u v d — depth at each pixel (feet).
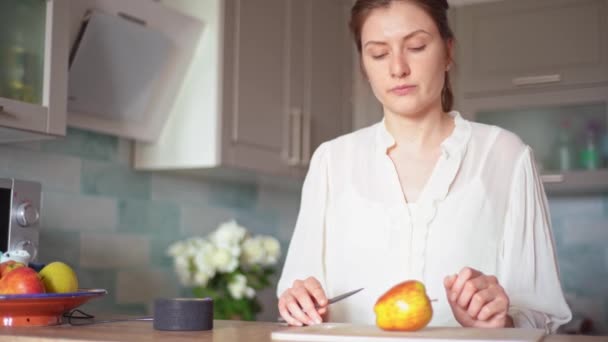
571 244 11.27
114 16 6.43
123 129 7.29
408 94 4.22
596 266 11.09
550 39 10.23
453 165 4.43
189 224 8.75
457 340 2.91
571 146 10.27
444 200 4.39
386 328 3.23
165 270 8.30
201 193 9.00
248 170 8.13
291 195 11.25
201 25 7.52
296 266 4.67
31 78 5.39
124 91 7.02
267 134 8.43
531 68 10.29
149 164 7.79
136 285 7.82
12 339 3.48
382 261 4.42
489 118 10.66
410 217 4.39
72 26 6.16
